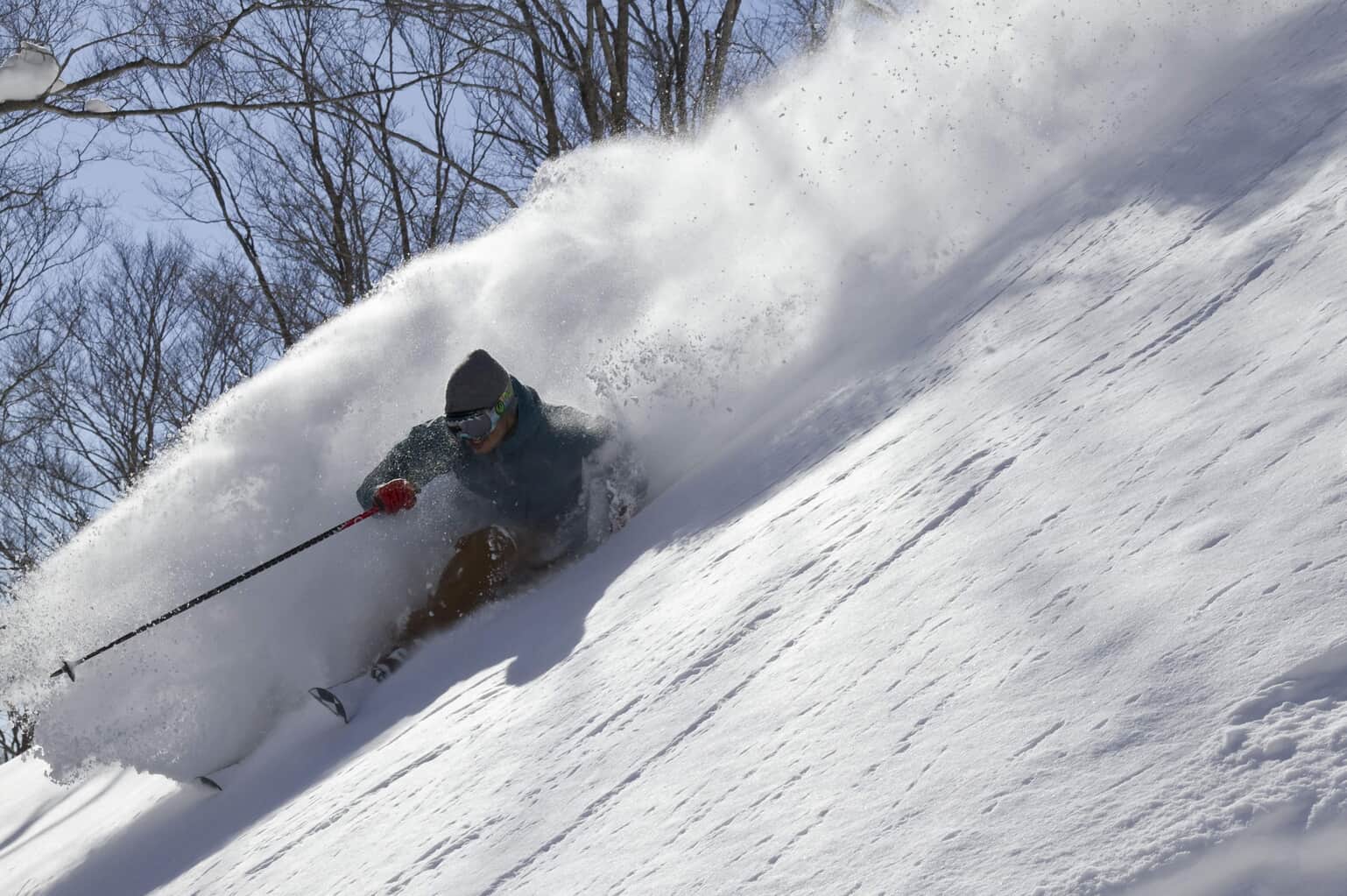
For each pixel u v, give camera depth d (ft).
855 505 23.85
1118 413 19.06
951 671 14.24
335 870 22.39
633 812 16.52
